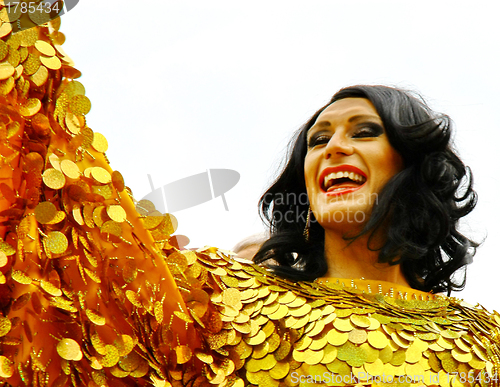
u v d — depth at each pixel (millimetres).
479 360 1614
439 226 1821
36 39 1303
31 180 1248
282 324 1568
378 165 1820
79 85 1338
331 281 1754
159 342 1371
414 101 1941
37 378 1222
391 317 1621
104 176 1327
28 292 1225
